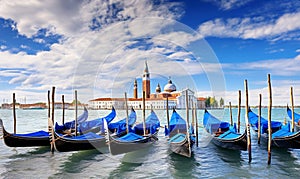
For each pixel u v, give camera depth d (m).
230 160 10.83
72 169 9.70
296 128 17.36
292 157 11.24
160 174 9.10
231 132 12.48
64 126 15.65
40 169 9.72
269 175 8.93
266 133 13.82
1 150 12.76
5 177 8.84
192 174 9.08
